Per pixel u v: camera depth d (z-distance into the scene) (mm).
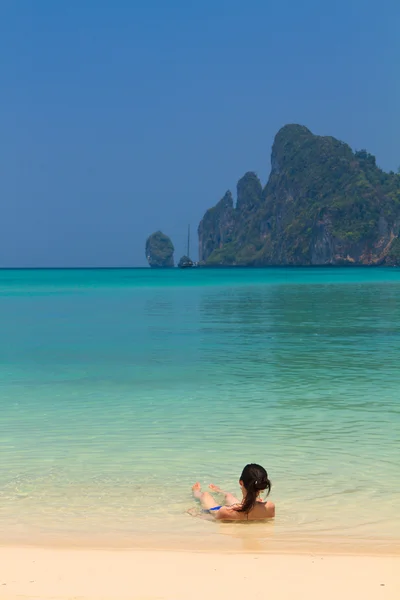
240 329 25625
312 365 16375
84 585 4527
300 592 4398
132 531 6027
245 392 12906
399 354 18312
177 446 9031
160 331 25078
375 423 10219
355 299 47781
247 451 8758
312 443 9109
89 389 13320
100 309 38531
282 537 5871
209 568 4898
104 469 7988
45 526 6156
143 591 4414
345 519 6328
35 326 27562
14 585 4531
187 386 13609
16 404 11883
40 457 8531
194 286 79000
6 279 117750
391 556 5262
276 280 104125
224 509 6309
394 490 7168
